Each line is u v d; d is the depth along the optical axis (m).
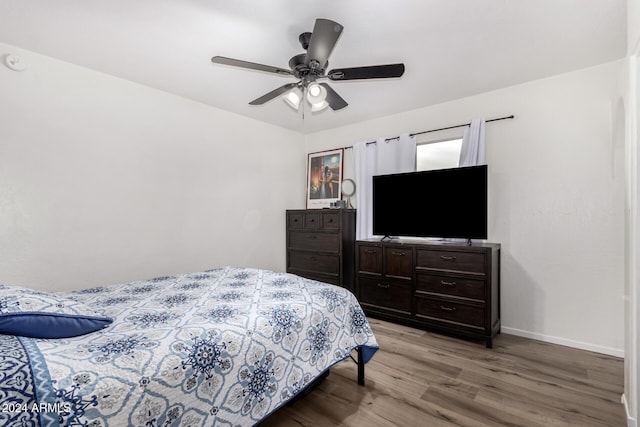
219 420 1.19
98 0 1.69
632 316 1.53
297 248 4.19
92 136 2.55
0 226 2.14
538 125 2.75
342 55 2.30
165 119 3.03
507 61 2.42
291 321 1.55
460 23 1.91
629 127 1.58
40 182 2.30
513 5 1.74
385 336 2.83
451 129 3.27
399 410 1.75
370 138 3.93
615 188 2.42
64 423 0.83
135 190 2.82
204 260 3.37
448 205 3.00
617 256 2.42
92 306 1.64
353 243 3.98
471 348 2.58
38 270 2.29
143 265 2.87
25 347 1.01
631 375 1.55
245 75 2.67
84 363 0.99
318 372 1.64
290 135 4.43
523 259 2.83
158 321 1.40
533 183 2.78
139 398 0.98
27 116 2.24
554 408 1.76
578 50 2.25
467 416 1.70
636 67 1.50
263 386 1.37
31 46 2.18
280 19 1.86
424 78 2.72
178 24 1.92
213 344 1.23
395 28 1.96
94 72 2.56
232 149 3.66
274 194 4.19
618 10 1.78
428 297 2.91
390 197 3.39
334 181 4.27
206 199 3.39
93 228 2.56
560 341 2.65
